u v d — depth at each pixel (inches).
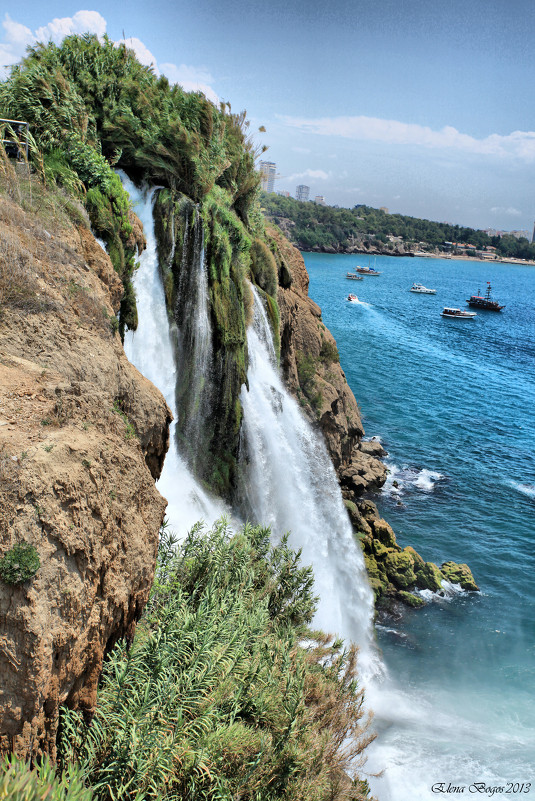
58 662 232.7
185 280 683.4
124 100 690.2
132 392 401.1
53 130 560.4
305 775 308.2
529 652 729.6
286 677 342.3
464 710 621.0
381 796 484.7
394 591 831.1
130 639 305.1
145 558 309.4
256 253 900.0
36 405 290.7
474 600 832.3
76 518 254.4
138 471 328.2
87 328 399.2
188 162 713.0
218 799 260.8
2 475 233.3
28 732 216.2
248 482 772.6
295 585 480.7
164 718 266.8
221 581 414.6
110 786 231.0
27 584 222.5
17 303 356.2
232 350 725.3
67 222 478.6
